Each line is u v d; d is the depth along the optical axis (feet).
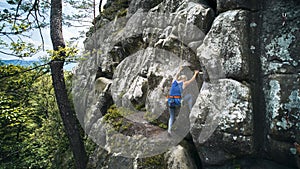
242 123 12.31
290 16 12.27
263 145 12.81
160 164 14.32
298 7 12.15
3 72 17.12
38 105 29.91
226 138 12.75
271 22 12.93
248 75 13.00
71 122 20.54
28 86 21.61
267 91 12.70
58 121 28.25
